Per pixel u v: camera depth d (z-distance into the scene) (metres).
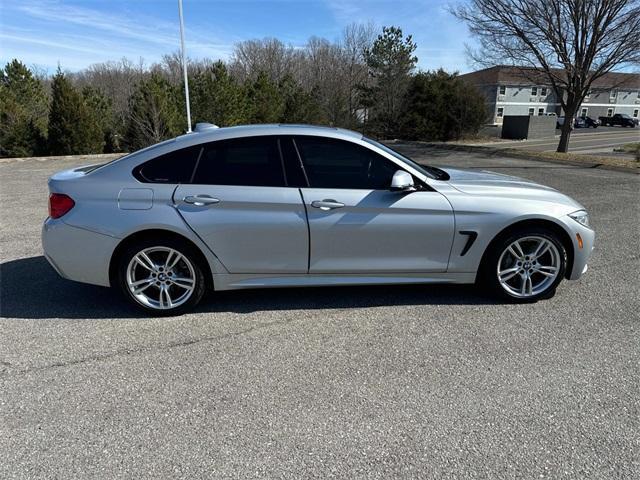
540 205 3.82
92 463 2.20
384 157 3.72
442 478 2.10
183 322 3.67
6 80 23.36
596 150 22.28
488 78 52.47
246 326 3.60
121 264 3.63
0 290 4.30
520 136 29.36
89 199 3.56
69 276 3.68
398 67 27.30
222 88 20.42
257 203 3.57
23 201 8.65
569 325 3.58
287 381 2.86
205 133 3.72
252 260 3.69
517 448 2.29
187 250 3.65
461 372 2.95
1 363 3.07
